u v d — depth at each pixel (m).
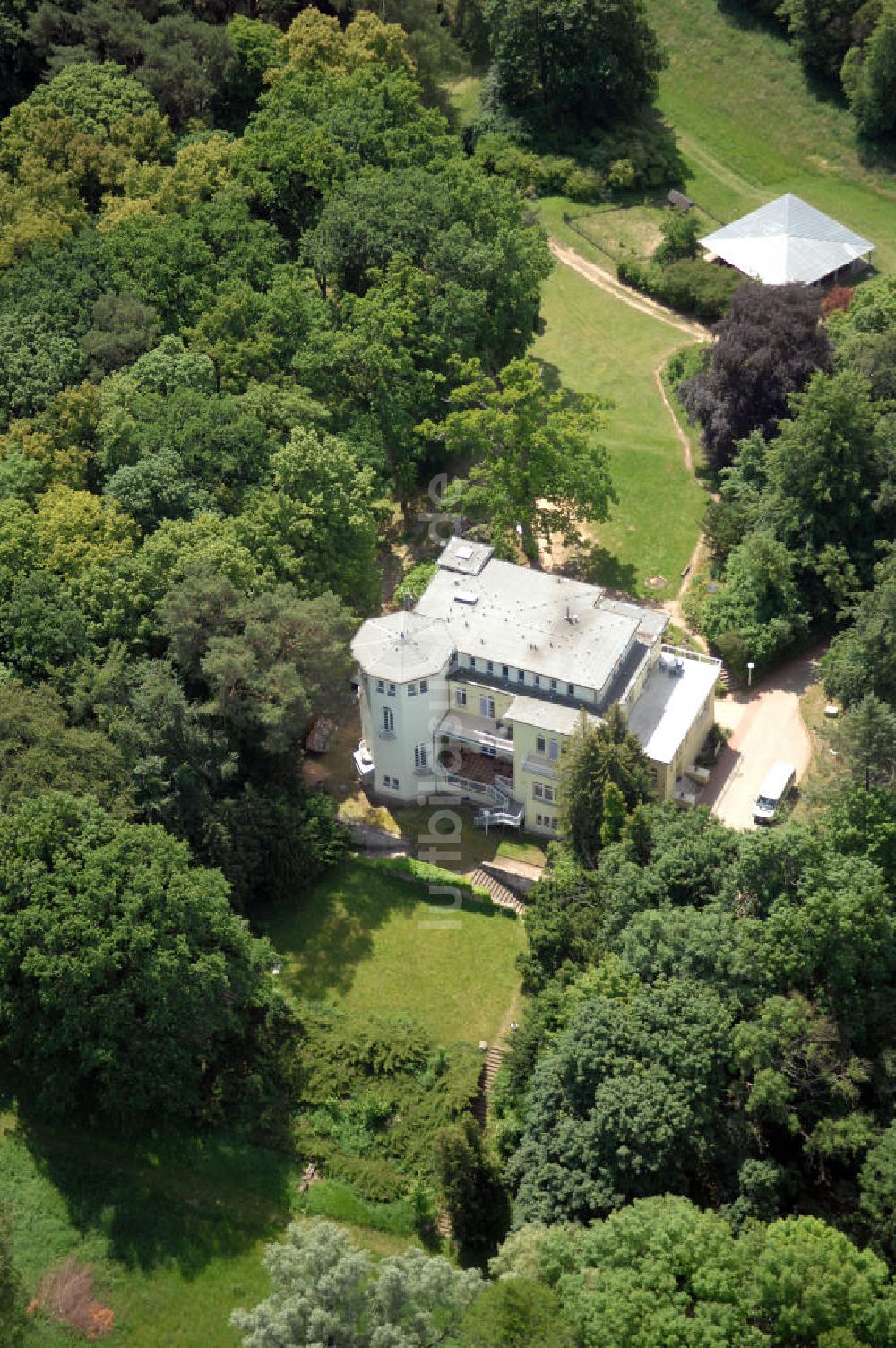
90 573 119.25
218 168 170.12
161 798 110.56
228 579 117.00
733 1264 80.94
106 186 174.88
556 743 115.38
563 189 199.62
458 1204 94.69
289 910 115.50
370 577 131.38
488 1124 101.88
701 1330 77.12
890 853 102.50
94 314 147.38
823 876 97.50
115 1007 96.94
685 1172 92.38
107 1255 96.06
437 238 153.38
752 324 145.50
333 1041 104.81
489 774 122.00
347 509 128.88
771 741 127.69
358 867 118.12
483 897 114.81
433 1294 83.12
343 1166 99.69
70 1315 93.31
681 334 174.25
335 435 140.88
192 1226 97.50
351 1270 82.12
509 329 158.00
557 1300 81.38
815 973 97.44
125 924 96.62
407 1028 105.56
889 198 199.88
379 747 120.62
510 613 121.44
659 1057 92.38
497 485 135.75
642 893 103.56
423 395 143.75
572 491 136.12
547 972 106.38
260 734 116.88
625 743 110.50
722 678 134.00
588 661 116.88
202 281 153.38
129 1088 100.00
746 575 134.38
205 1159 100.50
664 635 134.12
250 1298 94.38
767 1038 91.44
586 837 111.44
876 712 103.00
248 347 145.50
